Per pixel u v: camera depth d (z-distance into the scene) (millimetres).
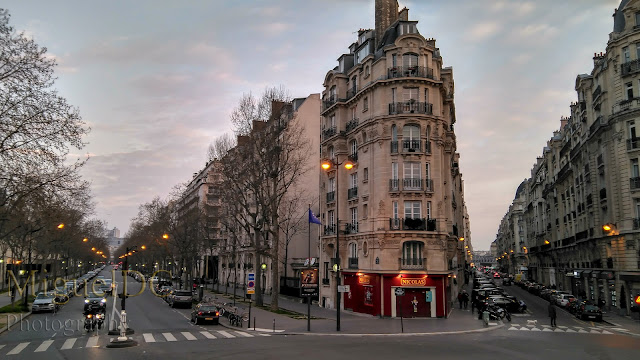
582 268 54562
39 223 44031
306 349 20438
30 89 25953
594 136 45625
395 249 36250
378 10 44531
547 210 81188
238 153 43438
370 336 25594
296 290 53125
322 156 46594
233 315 31000
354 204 41000
